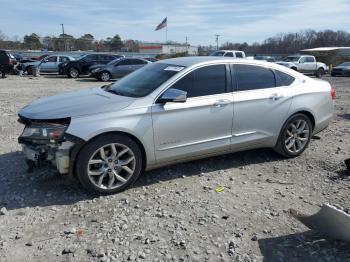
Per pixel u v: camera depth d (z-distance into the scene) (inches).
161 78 196.5
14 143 262.1
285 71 231.0
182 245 138.3
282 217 160.9
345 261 131.4
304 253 135.3
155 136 184.9
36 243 138.6
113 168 177.8
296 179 202.8
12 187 186.2
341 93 634.2
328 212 136.4
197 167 216.7
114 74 882.1
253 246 139.0
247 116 211.2
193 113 193.5
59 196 176.9
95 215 159.5
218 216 160.2
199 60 207.3
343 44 3097.9
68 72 997.8
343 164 224.8
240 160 230.7
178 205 169.8
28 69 1092.5
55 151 171.6
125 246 137.1
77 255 131.6
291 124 229.1
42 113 174.6
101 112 173.6
